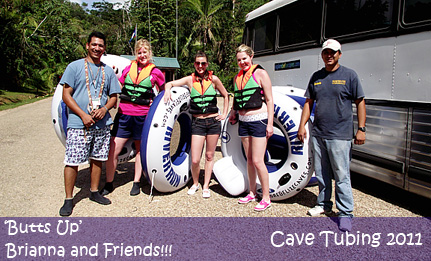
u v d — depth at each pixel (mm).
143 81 4129
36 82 26406
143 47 4105
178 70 27562
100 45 3691
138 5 34406
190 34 28172
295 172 3834
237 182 4227
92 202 4090
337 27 4652
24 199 4199
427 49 3439
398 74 3766
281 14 5930
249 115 3660
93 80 3688
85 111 3664
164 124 3953
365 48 4195
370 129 4156
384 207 3971
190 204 4035
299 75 5477
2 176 5168
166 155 4023
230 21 25594
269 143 5387
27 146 7391
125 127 4207
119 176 5176
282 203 4098
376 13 4051
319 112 3418
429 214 3764
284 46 5867
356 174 5312
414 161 3602
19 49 25312
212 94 3980
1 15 23641
